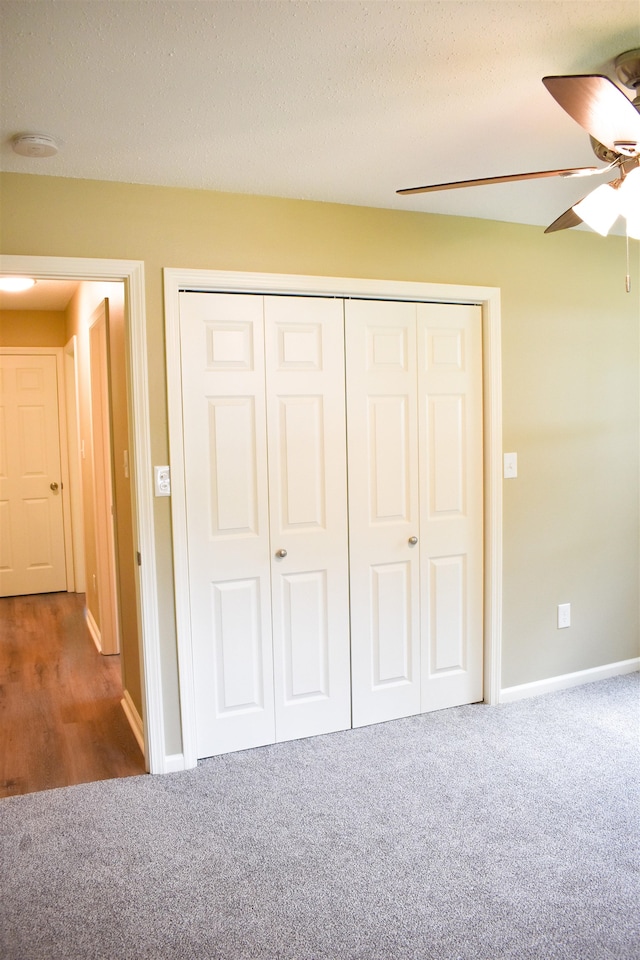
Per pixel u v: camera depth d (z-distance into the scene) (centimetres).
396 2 147
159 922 190
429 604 320
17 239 240
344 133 215
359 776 266
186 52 165
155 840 228
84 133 210
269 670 291
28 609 538
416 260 301
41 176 242
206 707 282
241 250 270
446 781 261
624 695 340
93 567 455
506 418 325
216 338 272
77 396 494
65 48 161
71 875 211
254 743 291
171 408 262
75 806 250
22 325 565
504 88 188
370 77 180
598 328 346
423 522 315
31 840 229
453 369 316
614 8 152
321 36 159
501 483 325
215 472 276
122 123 204
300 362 286
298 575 293
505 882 203
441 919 188
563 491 343
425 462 313
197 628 278
